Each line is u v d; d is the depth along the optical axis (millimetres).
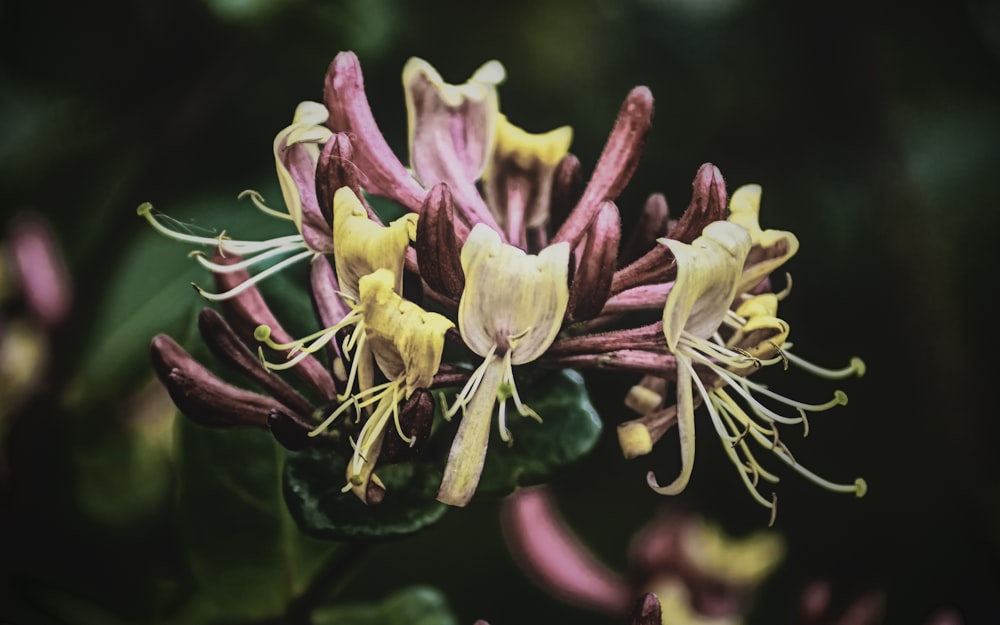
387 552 422
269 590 261
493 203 242
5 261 330
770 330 224
